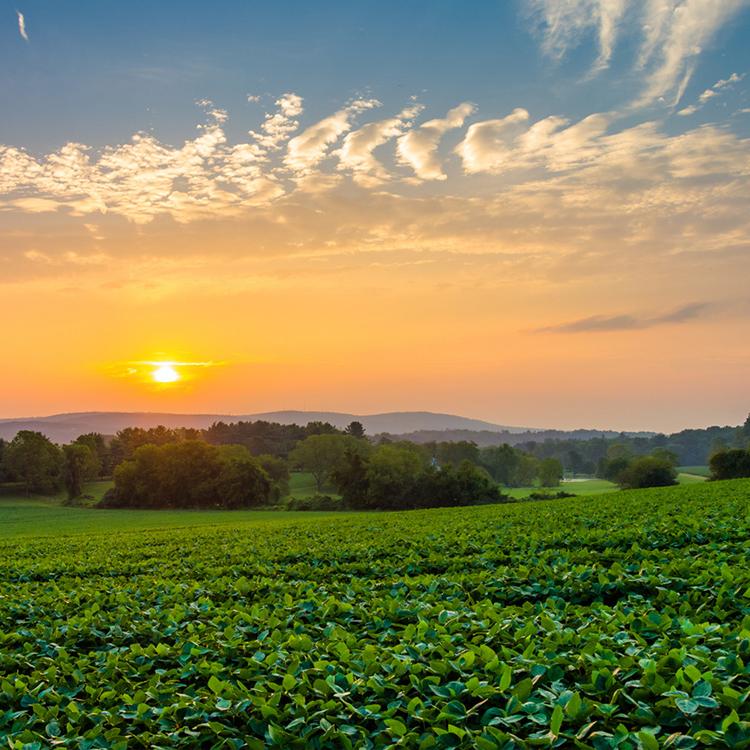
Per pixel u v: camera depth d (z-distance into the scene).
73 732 5.29
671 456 105.62
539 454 183.38
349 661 5.83
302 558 15.25
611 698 4.63
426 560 12.71
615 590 8.54
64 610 10.33
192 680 6.40
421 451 110.94
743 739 3.80
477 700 4.89
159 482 89.94
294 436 162.12
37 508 88.50
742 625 5.69
